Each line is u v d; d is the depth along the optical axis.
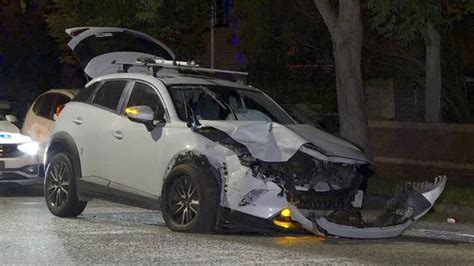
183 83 12.70
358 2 16.39
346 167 11.59
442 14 17.67
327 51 22.17
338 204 11.47
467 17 20.67
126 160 12.38
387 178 18.45
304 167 11.18
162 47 16.09
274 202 10.85
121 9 20.72
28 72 30.28
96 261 9.62
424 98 23.30
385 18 16.39
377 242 11.66
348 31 16.44
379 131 20.53
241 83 13.55
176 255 10.02
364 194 12.22
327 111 22.77
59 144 13.65
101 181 12.76
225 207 11.09
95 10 21.22
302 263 9.68
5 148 16.70
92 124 13.03
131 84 12.89
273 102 13.23
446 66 21.58
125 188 12.41
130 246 10.62
